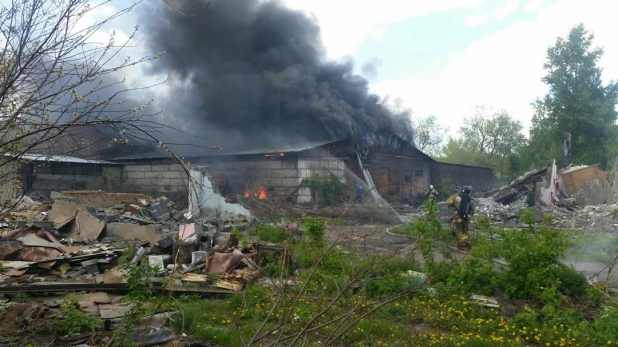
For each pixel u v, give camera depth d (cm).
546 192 2886
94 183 2831
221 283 816
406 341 564
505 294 712
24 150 365
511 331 608
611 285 802
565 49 5141
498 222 2380
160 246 1096
